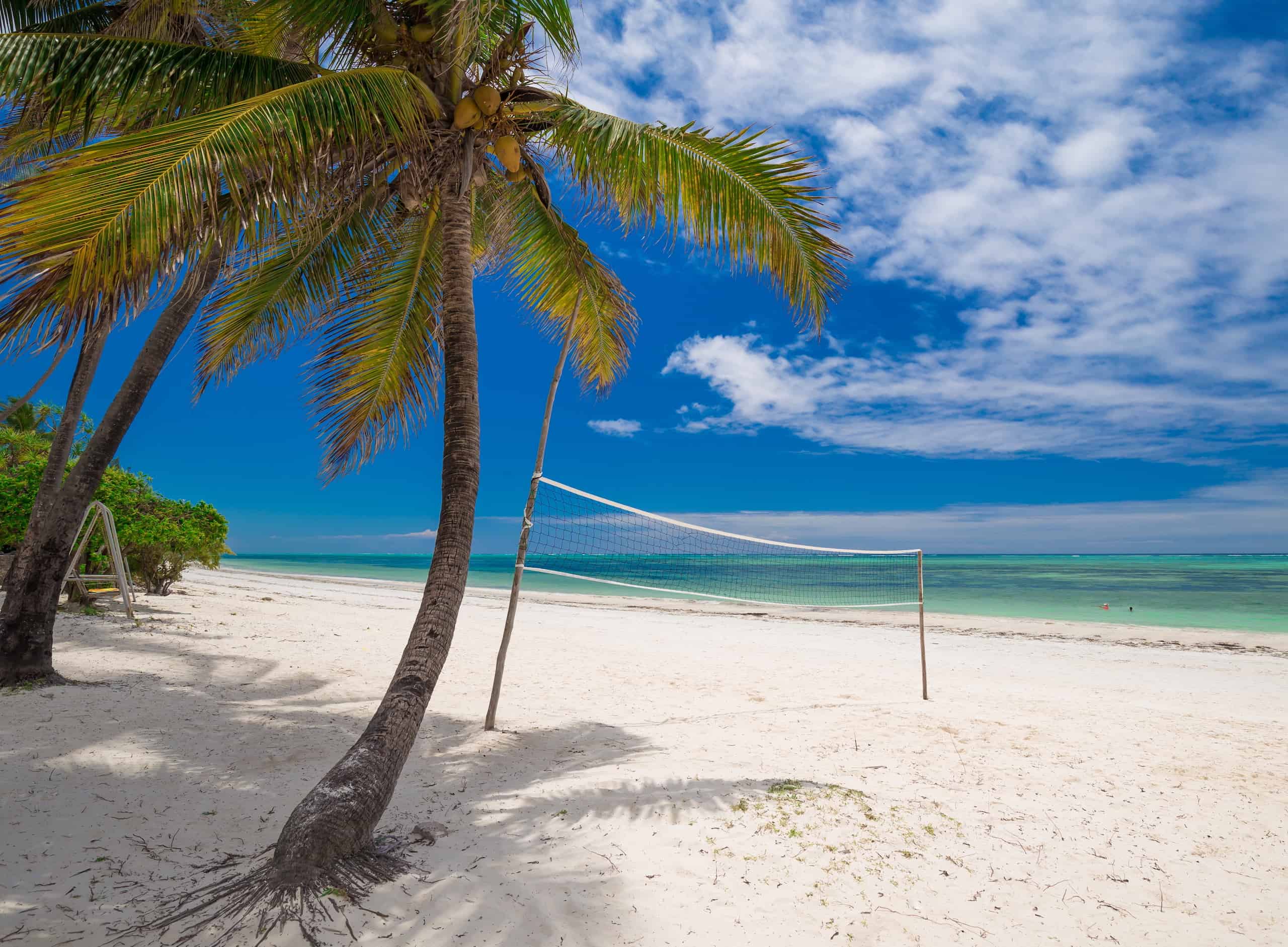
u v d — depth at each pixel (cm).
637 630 1266
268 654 764
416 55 413
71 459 1427
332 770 284
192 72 354
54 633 746
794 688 706
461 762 427
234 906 230
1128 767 419
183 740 430
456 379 384
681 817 322
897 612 1856
